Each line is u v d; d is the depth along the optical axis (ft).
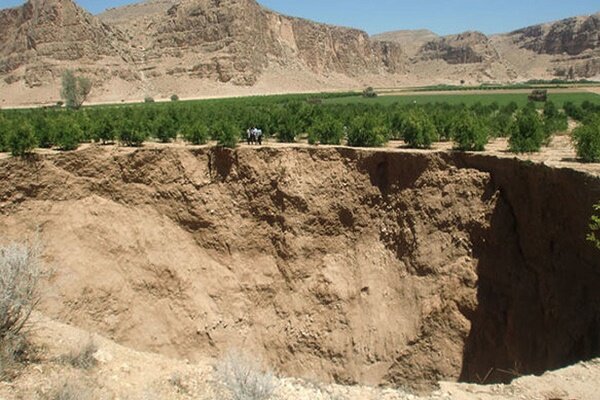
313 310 70.33
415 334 64.34
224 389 30.60
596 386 32.86
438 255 65.62
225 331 69.67
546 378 34.30
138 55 344.90
